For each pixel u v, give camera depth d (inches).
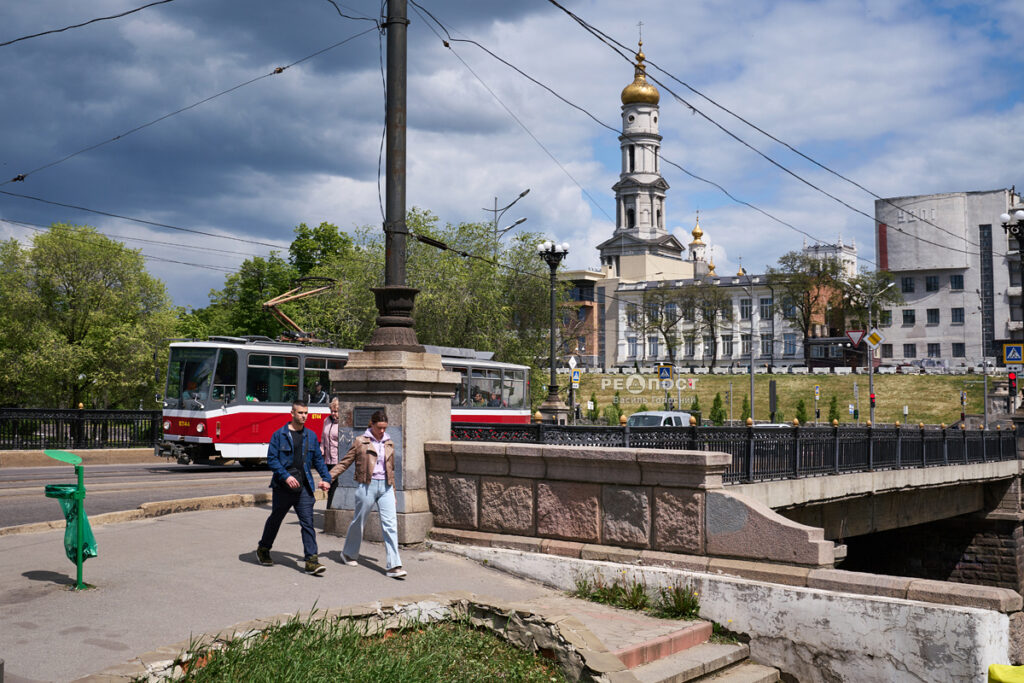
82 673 232.1
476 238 1686.8
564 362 2012.8
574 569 382.9
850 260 4938.5
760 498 642.8
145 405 1850.4
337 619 282.0
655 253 4906.5
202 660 242.8
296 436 369.4
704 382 3612.2
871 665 309.7
